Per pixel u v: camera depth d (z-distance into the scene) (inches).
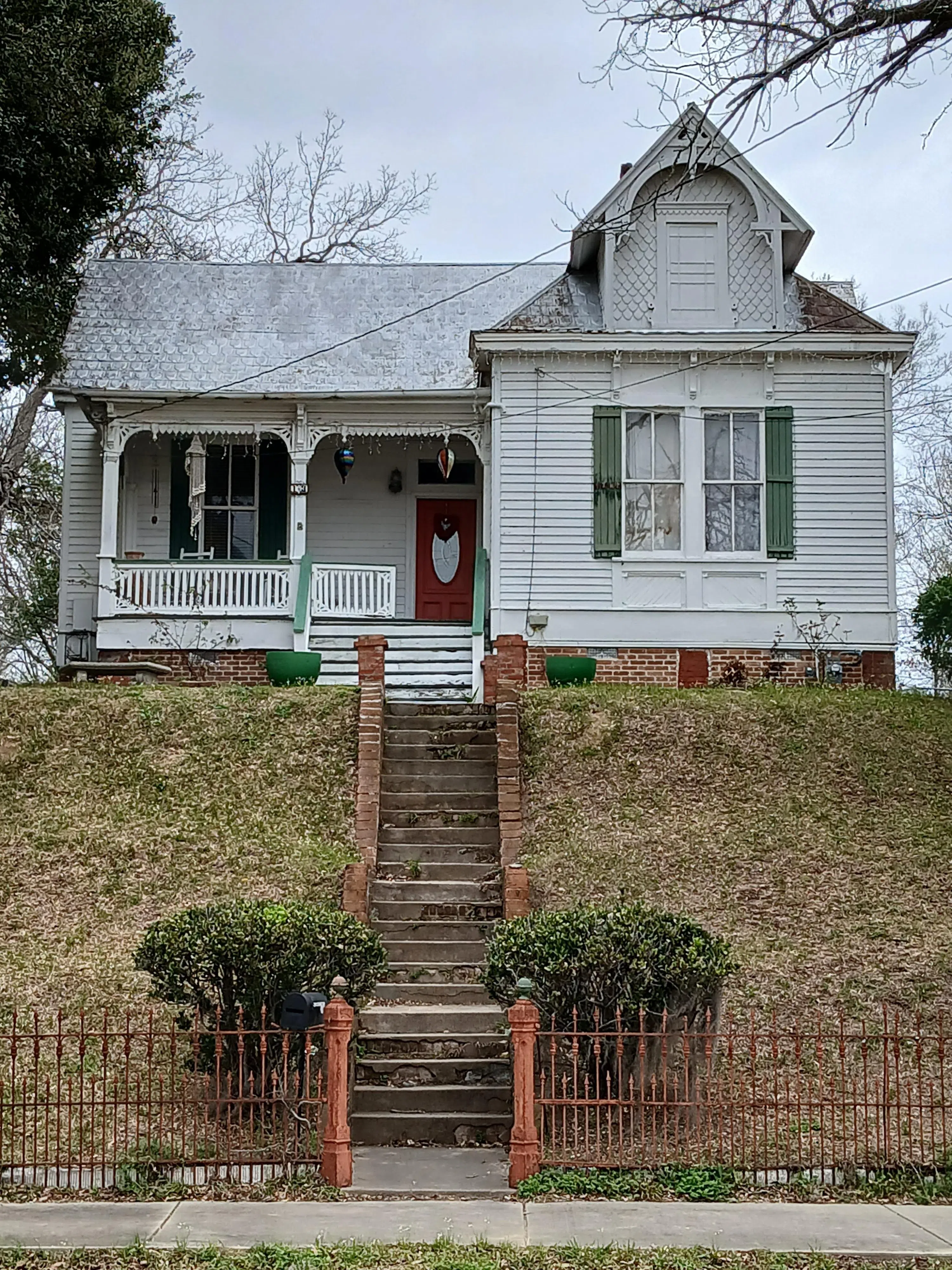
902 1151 359.3
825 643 819.4
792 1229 307.4
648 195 840.3
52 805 581.9
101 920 498.6
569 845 546.0
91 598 928.9
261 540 948.0
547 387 833.5
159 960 375.2
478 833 552.7
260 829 561.0
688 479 831.1
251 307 984.9
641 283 839.7
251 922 380.8
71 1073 400.2
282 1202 329.1
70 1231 303.6
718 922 495.5
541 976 373.1
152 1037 355.3
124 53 855.7
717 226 842.2
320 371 914.7
